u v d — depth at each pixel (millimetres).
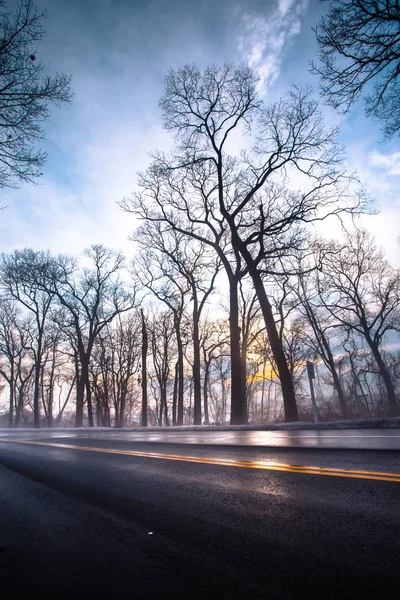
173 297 32156
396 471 4758
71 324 36875
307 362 13688
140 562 2906
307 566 2615
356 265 32219
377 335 32375
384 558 2635
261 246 19922
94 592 2514
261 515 3641
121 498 4711
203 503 4172
